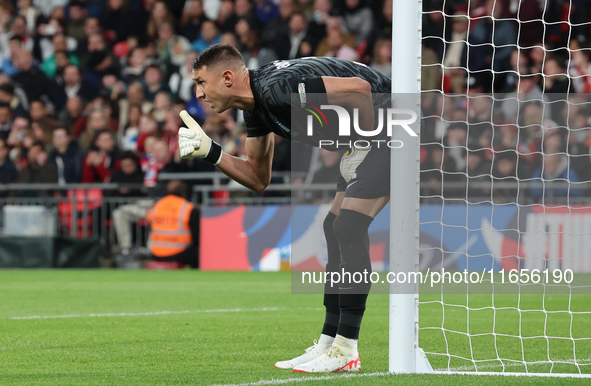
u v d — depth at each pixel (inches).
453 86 1547.7
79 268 1491.1
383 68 1683.1
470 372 431.2
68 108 1829.5
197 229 1464.1
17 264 1488.7
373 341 586.2
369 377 415.2
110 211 1526.8
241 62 453.4
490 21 1599.4
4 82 1915.6
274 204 1457.9
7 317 740.7
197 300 918.4
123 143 1736.0
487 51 1583.4
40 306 847.7
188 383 403.5
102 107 1797.5
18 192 1579.7
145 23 2011.6
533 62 1573.6
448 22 1606.8
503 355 523.5
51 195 1573.6
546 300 931.3
